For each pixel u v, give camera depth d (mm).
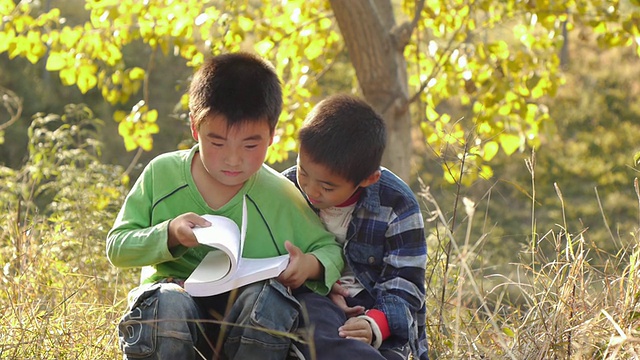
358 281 3307
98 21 8055
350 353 2936
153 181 3268
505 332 3713
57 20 8148
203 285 2887
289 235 3273
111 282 4926
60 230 5543
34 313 3945
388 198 3301
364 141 3092
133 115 8219
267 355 2941
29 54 8109
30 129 7516
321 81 18891
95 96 18672
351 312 3211
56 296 4324
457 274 4438
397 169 7797
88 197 6004
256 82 3086
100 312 4207
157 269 3283
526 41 8328
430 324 3891
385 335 3121
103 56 8172
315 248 3268
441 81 8242
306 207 3338
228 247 2842
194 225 3016
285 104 8391
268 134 3137
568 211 15883
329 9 8398
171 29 8031
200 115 3049
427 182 16188
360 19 7512
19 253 4738
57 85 19000
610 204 16141
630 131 18312
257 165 3127
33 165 7227
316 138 3088
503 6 8164
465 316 4105
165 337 2881
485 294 4105
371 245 3295
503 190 16641
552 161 17500
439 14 8281
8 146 17328
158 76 19078
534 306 3635
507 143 7996
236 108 3010
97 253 5305
